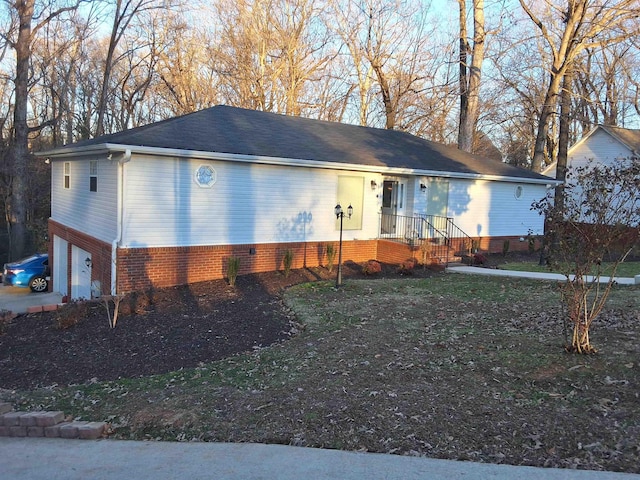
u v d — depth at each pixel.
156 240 11.96
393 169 15.33
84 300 11.25
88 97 34.56
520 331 7.62
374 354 6.94
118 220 11.43
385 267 14.95
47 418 5.41
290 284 12.62
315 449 4.47
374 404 5.27
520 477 3.73
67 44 28.80
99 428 5.31
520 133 38.28
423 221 16.44
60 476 4.35
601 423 4.52
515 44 21.94
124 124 35.16
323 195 14.70
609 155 27.14
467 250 17.77
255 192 13.37
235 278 12.58
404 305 9.88
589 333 7.20
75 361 7.98
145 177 11.67
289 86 30.77
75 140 35.44
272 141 14.42
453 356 6.61
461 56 24.12
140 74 35.91
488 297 10.37
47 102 33.94
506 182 19.08
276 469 4.12
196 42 32.38
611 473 3.71
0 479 4.35
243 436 4.87
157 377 6.91
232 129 14.49
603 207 5.90
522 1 19.67
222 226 12.92
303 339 8.04
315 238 14.70
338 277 12.20
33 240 24.64
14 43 23.89
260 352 7.58
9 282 17.64
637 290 10.56
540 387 5.41
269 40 30.34
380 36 29.77
